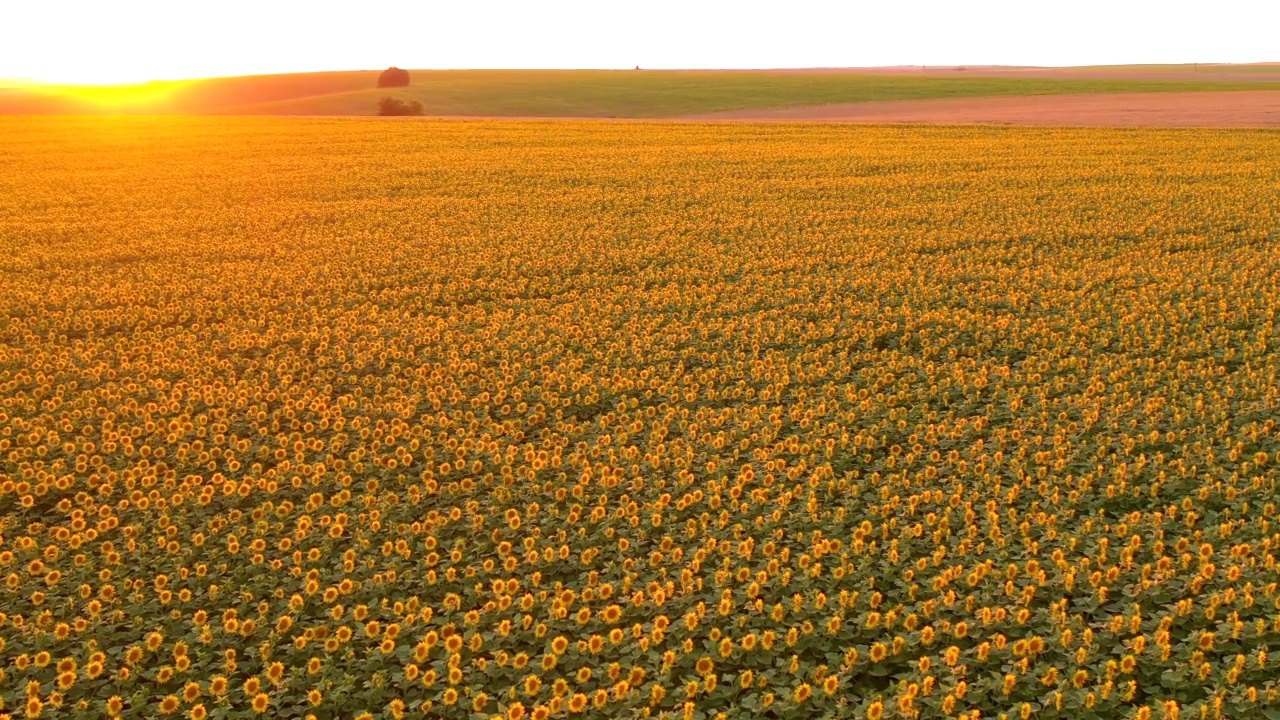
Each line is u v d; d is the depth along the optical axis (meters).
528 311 20.92
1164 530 10.84
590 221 30.16
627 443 14.01
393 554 10.81
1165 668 8.32
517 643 9.22
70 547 10.88
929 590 9.75
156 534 11.26
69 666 8.45
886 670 8.51
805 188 35.19
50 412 15.08
